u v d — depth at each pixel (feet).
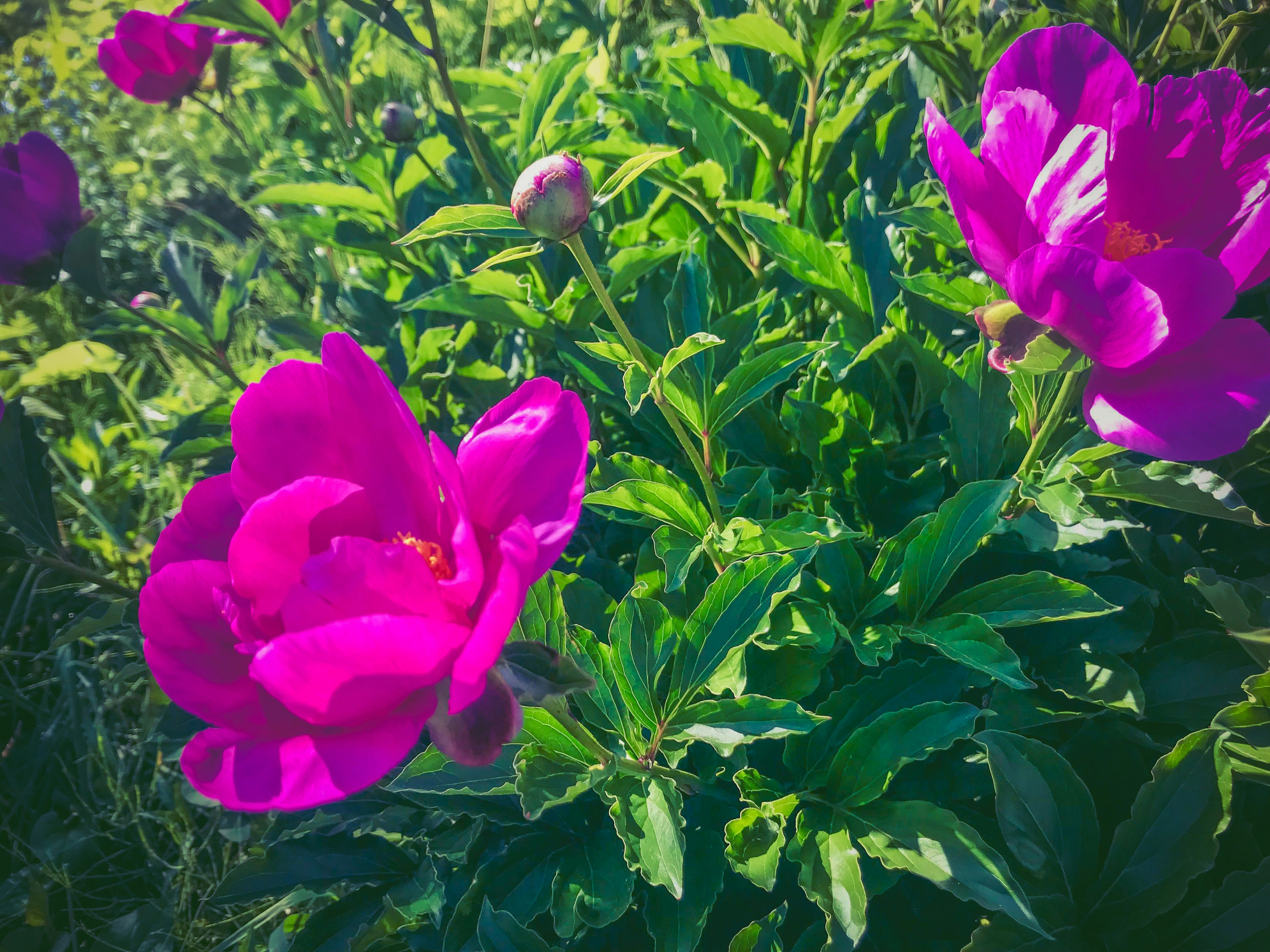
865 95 2.21
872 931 1.54
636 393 1.27
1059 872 1.36
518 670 0.98
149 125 4.78
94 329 2.30
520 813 1.58
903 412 1.87
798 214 2.07
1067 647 1.52
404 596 0.85
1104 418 1.08
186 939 2.15
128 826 2.40
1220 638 1.51
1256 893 1.33
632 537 2.05
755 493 1.57
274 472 0.99
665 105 2.03
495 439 0.97
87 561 2.88
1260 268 1.14
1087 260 1.00
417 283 2.51
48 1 5.31
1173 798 1.34
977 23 2.28
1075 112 1.20
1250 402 1.03
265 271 3.61
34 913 2.13
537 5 3.52
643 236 2.15
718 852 1.46
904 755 1.34
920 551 1.43
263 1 2.19
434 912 1.55
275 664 0.78
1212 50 1.96
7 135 4.87
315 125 3.54
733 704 1.30
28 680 2.74
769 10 2.19
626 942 1.61
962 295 1.47
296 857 1.69
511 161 2.44
